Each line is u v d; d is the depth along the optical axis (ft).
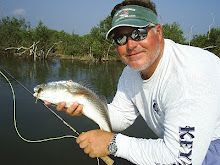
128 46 2.15
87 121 9.02
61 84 2.55
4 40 44.65
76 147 7.39
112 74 25.46
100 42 43.04
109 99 12.84
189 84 1.97
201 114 1.92
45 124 8.85
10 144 7.39
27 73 22.35
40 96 2.55
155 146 2.08
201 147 1.97
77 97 2.53
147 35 2.11
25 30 46.57
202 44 34.68
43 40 45.96
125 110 2.79
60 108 2.56
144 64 2.15
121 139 2.20
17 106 10.58
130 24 2.06
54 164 6.43
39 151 7.11
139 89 2.46
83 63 38.47
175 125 1.97
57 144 7.49
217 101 1.98
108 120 2.66
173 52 2.14
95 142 2.24
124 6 2.18
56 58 45.75
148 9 2.15
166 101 2.10
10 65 28.43
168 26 38.04
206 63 2.04
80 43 45.88
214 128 2.01
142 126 8.39
